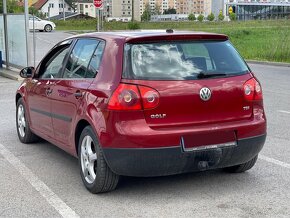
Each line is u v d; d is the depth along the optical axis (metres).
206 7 127.75
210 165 5.02
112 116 4.82
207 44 5.33
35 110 6.88
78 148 5.53
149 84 4.82
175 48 5.13
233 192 5.26
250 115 5.27
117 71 4.95
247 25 54.62
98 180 5.09
